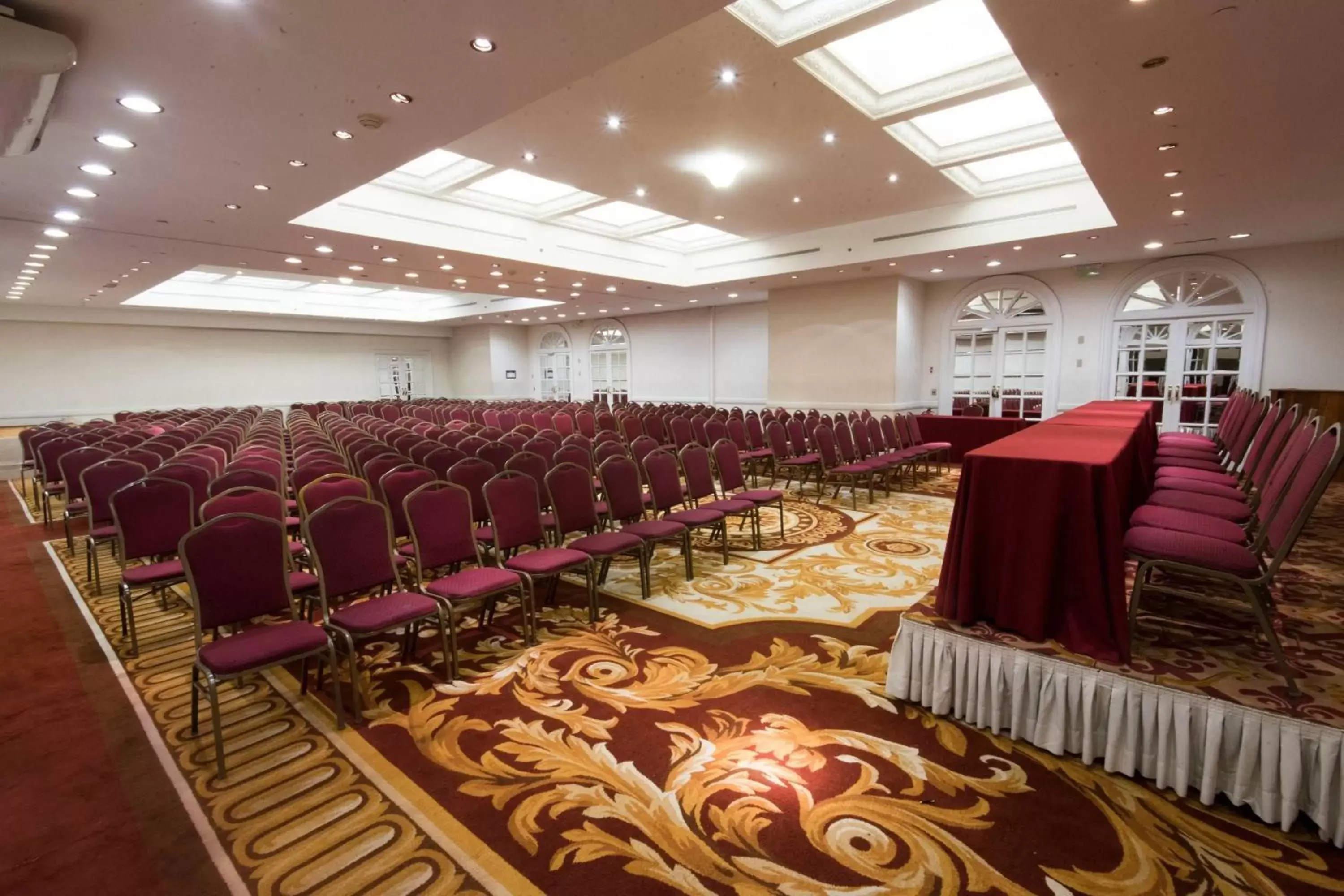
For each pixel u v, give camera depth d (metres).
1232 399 7.83
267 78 3.26
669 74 4.41
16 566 4.98
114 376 14.77
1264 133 4.26
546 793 2.21
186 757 2.45
